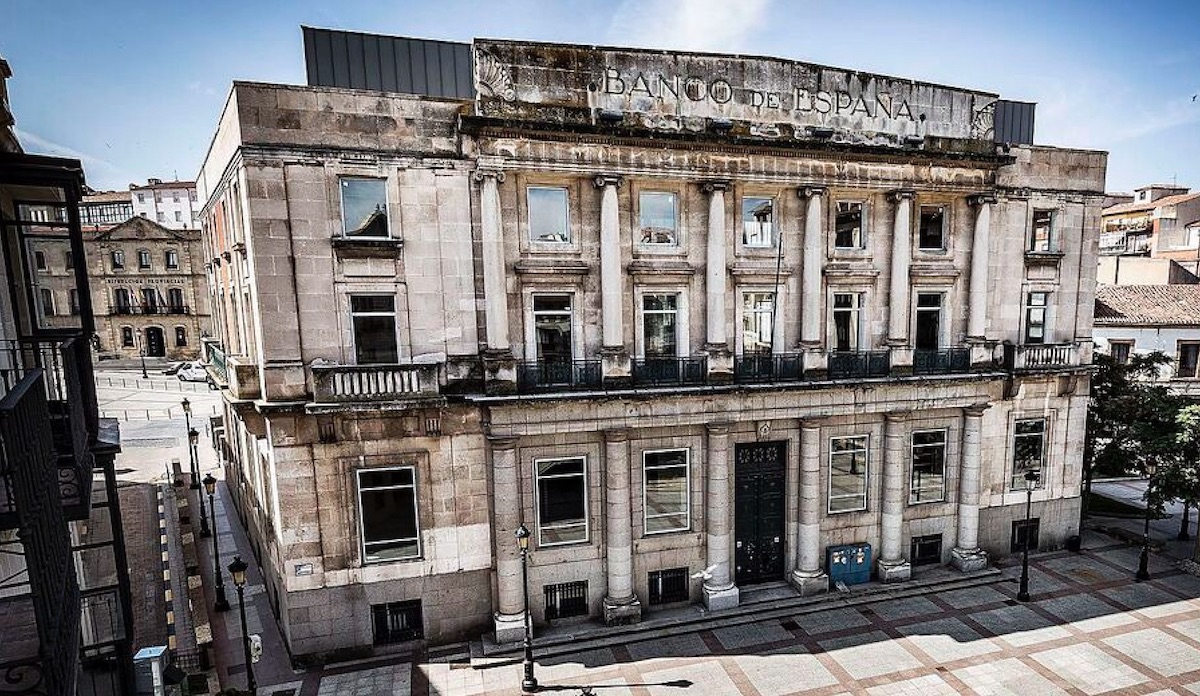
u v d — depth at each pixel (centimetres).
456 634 1855
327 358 1694
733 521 2088
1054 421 2423
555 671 1723
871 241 2142
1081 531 2655
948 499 2298
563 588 1934
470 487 1823
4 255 1277
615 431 1877
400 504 1795
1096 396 2605
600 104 1828
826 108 2033
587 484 1925
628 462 1939
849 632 1909
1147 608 2045
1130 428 2488
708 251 1953
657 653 1805
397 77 1762
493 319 1786
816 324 2066
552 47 1775
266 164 1593
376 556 1789
